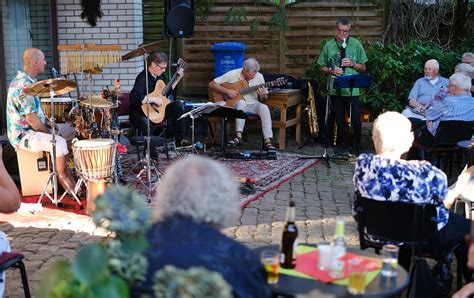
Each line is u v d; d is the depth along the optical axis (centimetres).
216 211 229
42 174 620
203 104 769
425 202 357
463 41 1024
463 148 562
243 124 834
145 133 722
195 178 231
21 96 595
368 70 950
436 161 739
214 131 871
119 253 213
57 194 623
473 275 366
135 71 905
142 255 216
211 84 825
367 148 866
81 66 701
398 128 364
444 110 675
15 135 606
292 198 630
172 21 826
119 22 894
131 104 733
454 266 461
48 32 898
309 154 834
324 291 261
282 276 275
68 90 582
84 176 562
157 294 194
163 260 215
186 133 782
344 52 835
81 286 195
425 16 1040
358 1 992
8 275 436
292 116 898
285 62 1012
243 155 793
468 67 773
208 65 1017
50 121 623
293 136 937
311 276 276
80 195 621
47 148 598
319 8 998
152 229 227
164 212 233
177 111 755
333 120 880
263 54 1014
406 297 357
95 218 223
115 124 671
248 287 220
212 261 216
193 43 1016
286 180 697
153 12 1037
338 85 759
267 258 270
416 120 746
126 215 220
